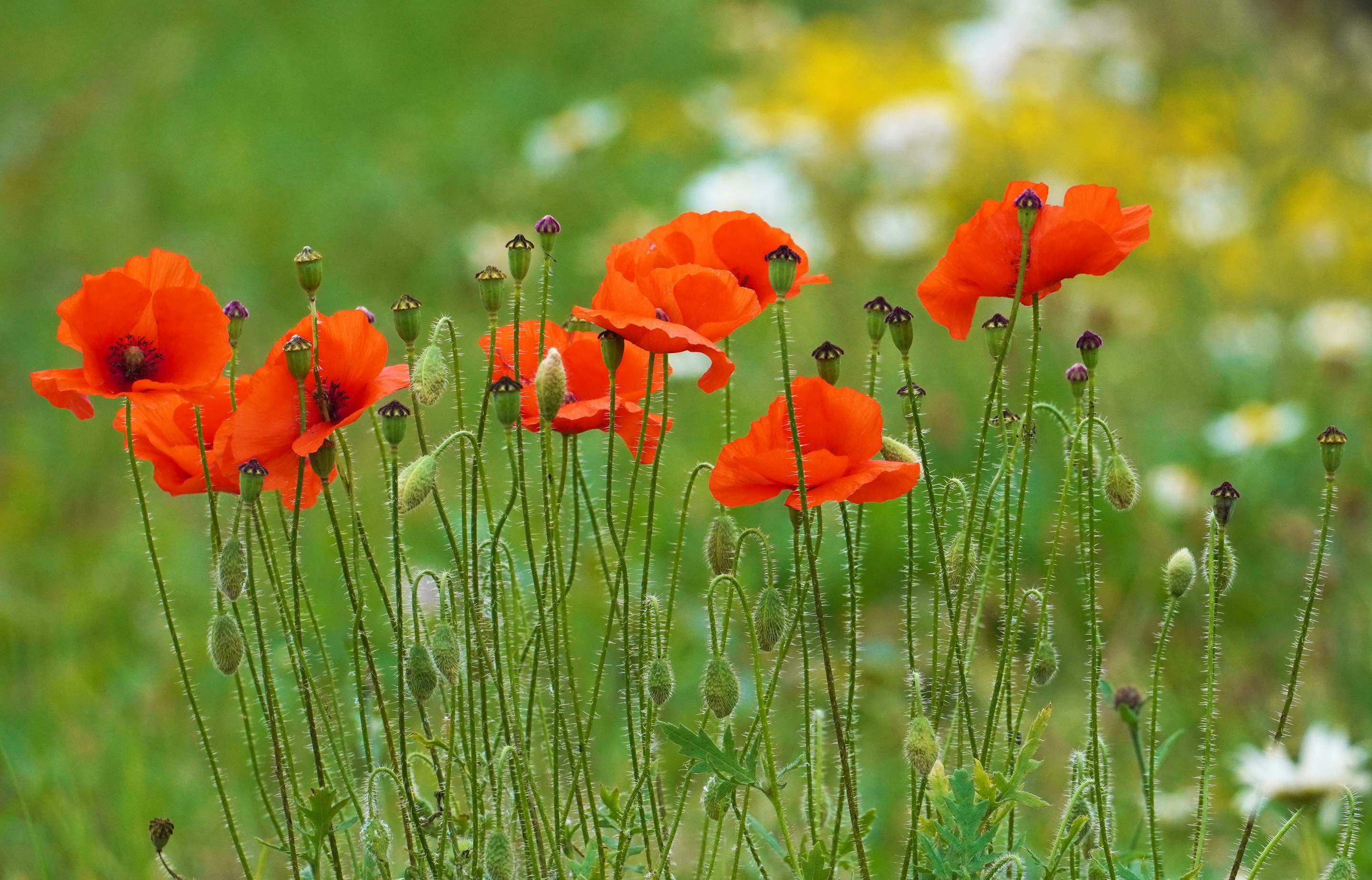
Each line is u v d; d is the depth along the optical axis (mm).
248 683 7242
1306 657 8344
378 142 17234
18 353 12320
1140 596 8773
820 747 4250
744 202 12094
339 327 3877
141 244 14500
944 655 8070
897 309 4020
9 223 14641
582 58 20375
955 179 14234
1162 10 15484
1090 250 3848
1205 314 12047
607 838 4410
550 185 15469
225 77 19641
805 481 3701
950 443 9875
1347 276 12641
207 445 4129
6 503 9766
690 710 7848
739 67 19141
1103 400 10812
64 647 8172
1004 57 15414
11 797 7016
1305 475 9781
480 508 8219
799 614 4055
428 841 4438
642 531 9070
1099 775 4105
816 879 3875
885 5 20125
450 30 21234
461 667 4121
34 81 18734
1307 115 13977
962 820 3850
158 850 4449
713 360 3834
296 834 4398
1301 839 6676
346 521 9156
